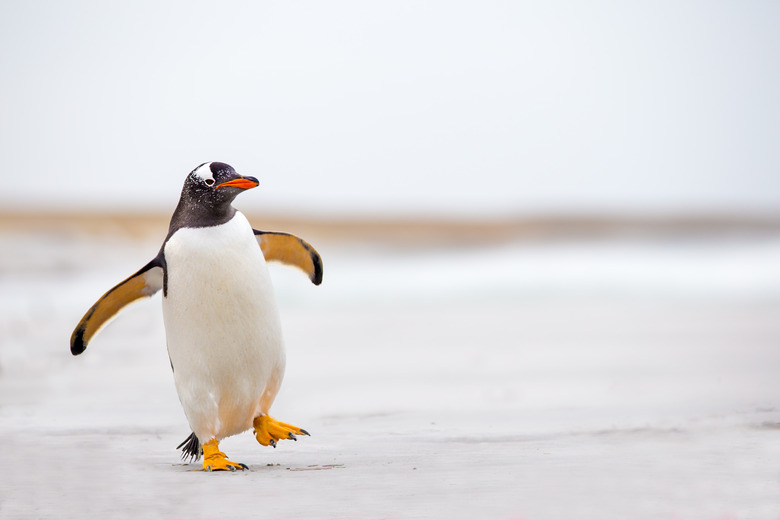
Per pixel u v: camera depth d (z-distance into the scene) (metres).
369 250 88.62
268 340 13.62
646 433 14.73
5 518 9.95
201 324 13.28
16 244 71.25
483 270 65.19
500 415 17.44
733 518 9.35
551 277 60.38
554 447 13.66
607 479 11.26
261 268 13.62
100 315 14.16
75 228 82.94
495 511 9.75
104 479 12.16
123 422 17.44
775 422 15.51
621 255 72.50
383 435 15.39
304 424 17.06
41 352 30.08
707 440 13.90
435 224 102.50
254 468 12.95
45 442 15.22
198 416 13.52
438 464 12.51
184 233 13.38
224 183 13.25
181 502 10.62
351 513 9.80
